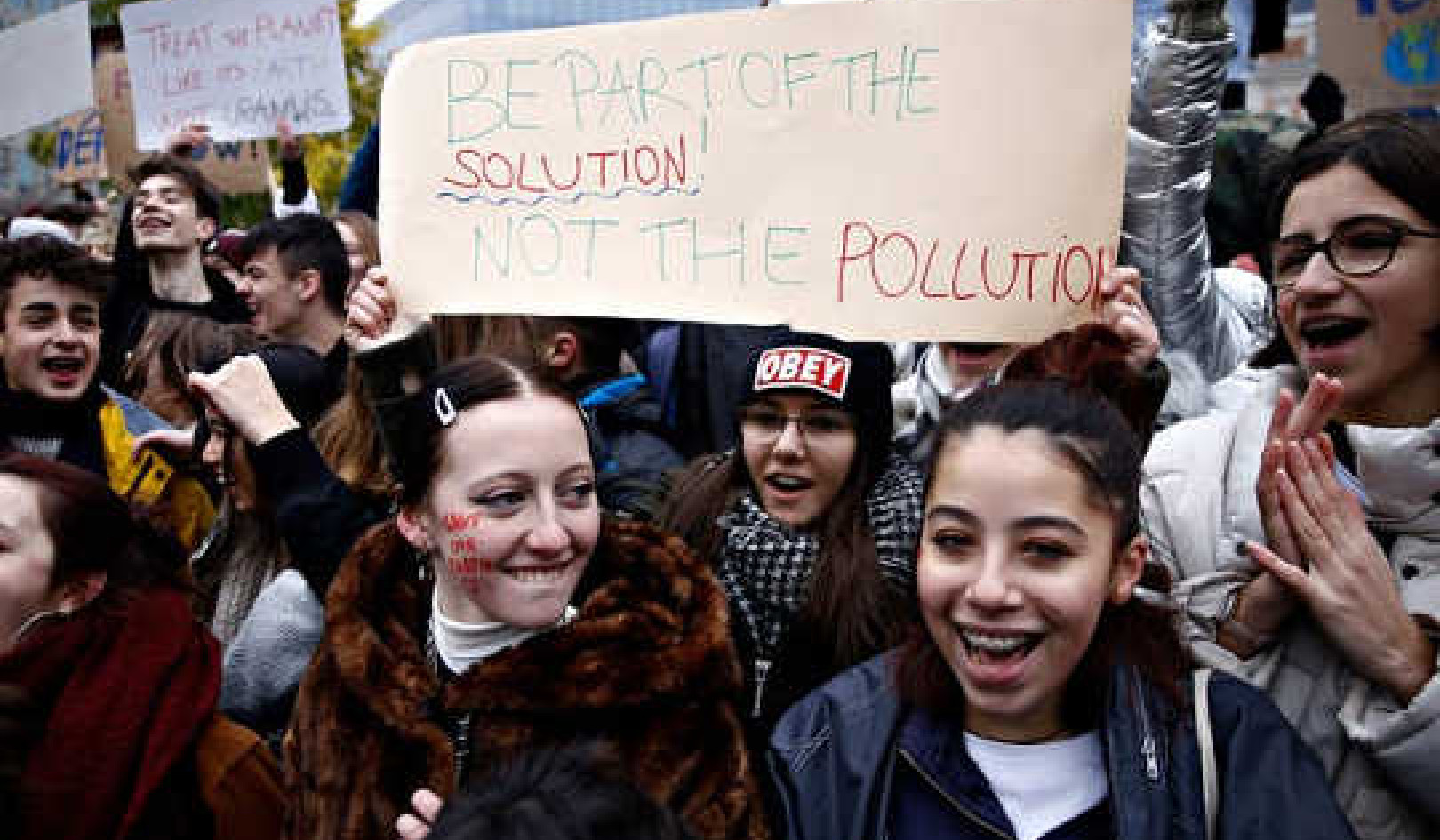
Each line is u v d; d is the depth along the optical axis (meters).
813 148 2.13
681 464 3.03
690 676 1.72
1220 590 1.88
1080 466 1.55
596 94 2.28
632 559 1.88
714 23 2.20
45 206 8.22
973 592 1.55
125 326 5.30
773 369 2.49
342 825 1.80
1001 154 2.03
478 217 2.36
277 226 4.23
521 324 2.83
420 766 1.76
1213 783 1.55
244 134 4.78
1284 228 2.00
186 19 4.80
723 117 2.19
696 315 2.19
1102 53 1.99
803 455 2.46
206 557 2.89
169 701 2.03
